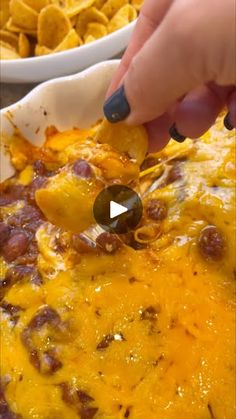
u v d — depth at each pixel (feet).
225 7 0.43
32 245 0.76
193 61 0.45
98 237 0.69
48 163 0.86
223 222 0.69
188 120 0.60
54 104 0.90
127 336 0.65
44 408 0.63
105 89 0.91
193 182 0.74
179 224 0.71
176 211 0.72
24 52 1.16
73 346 0.65
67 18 1.13
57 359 0.65
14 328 0.68
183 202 0.72
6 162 0.87
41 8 1.15
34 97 0.88
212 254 0.68
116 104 0.51
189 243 0.70
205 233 0.69
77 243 0.70
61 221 0.63
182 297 0.66
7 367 0.66
